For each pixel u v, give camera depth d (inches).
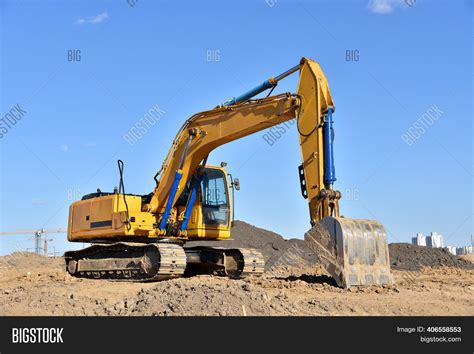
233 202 679.1
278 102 530.6
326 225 462.9
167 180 638.5
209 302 372.2
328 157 480.1
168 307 375.2
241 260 651.5
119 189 655.8
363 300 405.7
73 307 409.4
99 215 667.4
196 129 618.8
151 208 642.8
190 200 641.6
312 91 497.4
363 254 461.7
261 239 1122.7
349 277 447.5
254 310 363.6
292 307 377.7
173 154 638.5
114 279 645.3
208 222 653.3
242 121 570.3
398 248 1043.9
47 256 1162.0
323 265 464.8
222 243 1023.0
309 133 492.7
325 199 472.4
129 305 400.2
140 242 661.3
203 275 632.4
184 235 645.9
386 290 447.2
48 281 660.7
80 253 707.4
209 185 661.9
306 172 489.7
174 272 592.4
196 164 631.8
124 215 630.5
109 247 655.1
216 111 600.4
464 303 430.0
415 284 538.0
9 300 446.6
